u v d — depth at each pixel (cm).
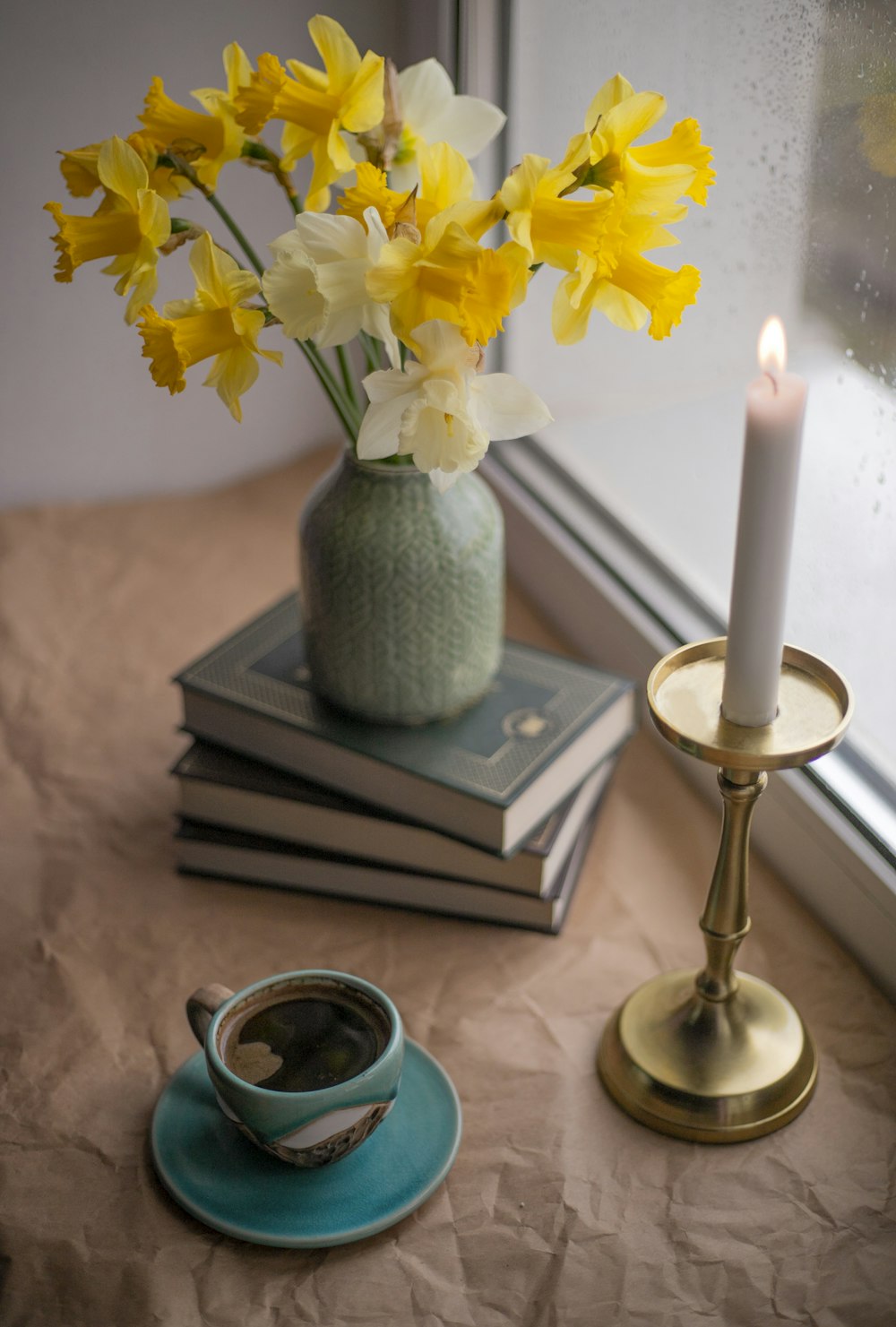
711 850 107
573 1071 93
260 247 136
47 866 106
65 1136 89
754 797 84
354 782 100
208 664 105
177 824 109
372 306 82
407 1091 90
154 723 118
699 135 82
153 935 101
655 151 82
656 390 114
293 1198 85
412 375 81
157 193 89
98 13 123
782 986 98
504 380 83
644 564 120
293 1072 83
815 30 93
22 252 131
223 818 103
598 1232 85
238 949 100
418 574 95
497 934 101
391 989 97
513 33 119
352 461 96
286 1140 83
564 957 99
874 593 96
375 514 94
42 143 127
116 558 135
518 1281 83
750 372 103
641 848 107
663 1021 92
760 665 80
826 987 97
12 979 98
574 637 124
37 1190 87
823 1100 91
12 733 117
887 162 89
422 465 81
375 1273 84
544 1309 82
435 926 101
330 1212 84
